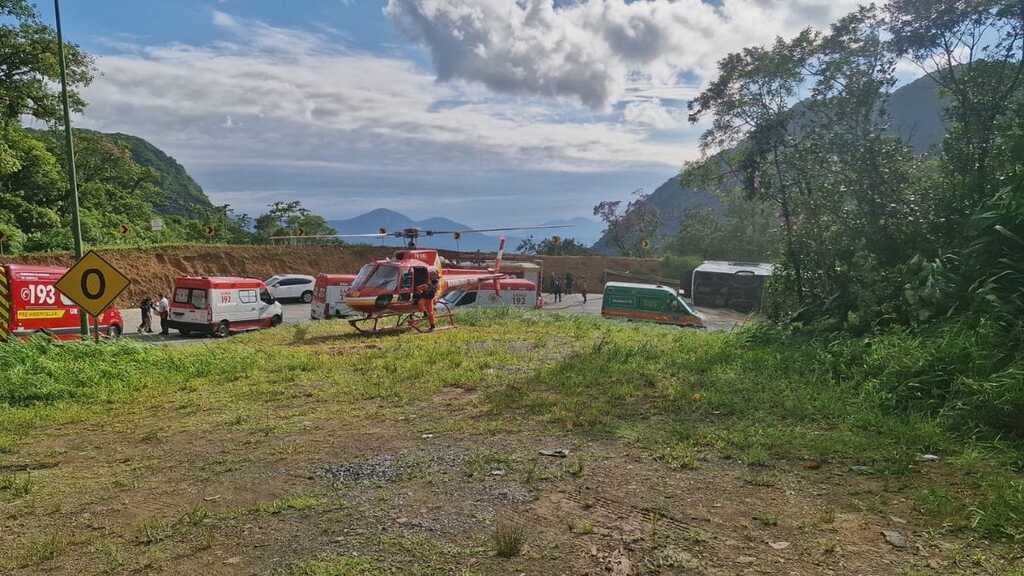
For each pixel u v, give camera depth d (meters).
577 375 8.61
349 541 3.67
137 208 51.50
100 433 6.95
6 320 15.53
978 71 11.76
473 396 7.95
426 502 4.28
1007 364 6.27
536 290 30.69
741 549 3.43
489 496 4.34
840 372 7.73
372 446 5.84
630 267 53.47
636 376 8.40
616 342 12.07
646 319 24.78
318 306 27.27
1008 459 4.62
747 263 38.22
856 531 3.63
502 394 7.80
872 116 13.38
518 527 3.78
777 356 8.98
